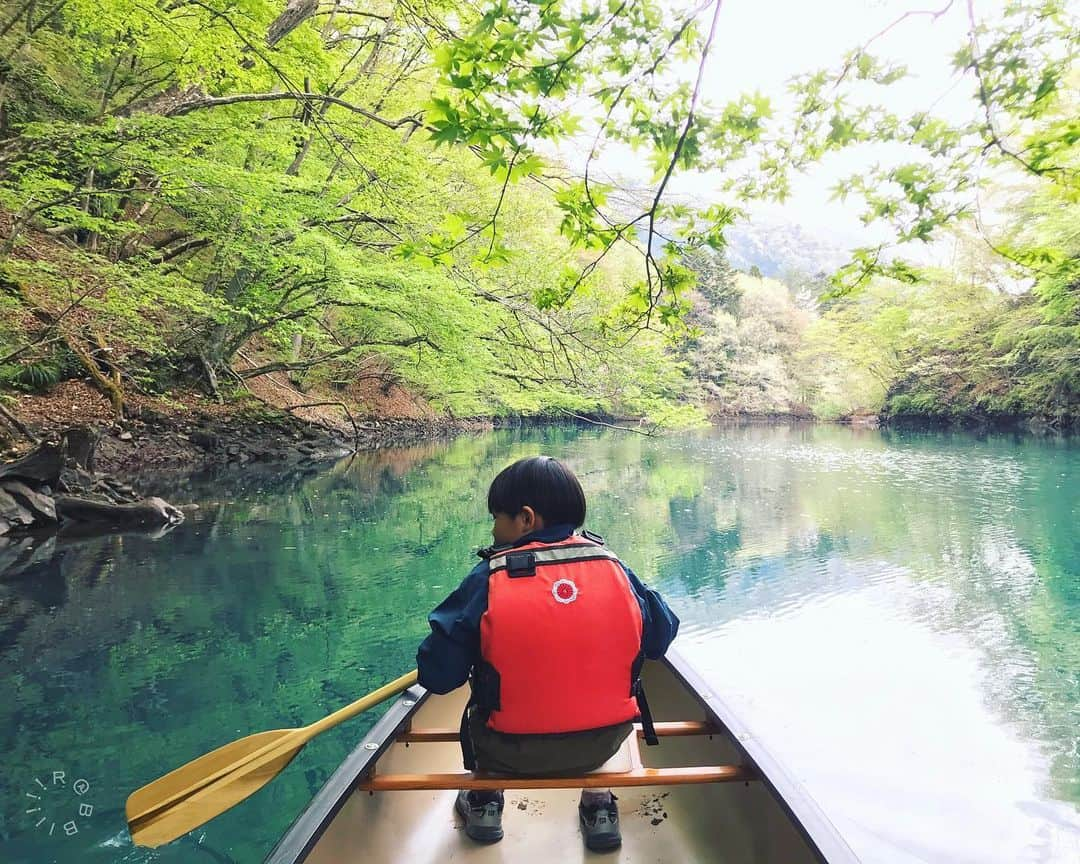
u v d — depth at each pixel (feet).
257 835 9.18
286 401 57.21
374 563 24.17
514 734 5.50
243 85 26.48
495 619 5.24
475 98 6.18
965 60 6.70
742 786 6.82
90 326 35.96
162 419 42.37
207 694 13.56
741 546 28.43
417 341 42.78
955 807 10.69
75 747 11.38
